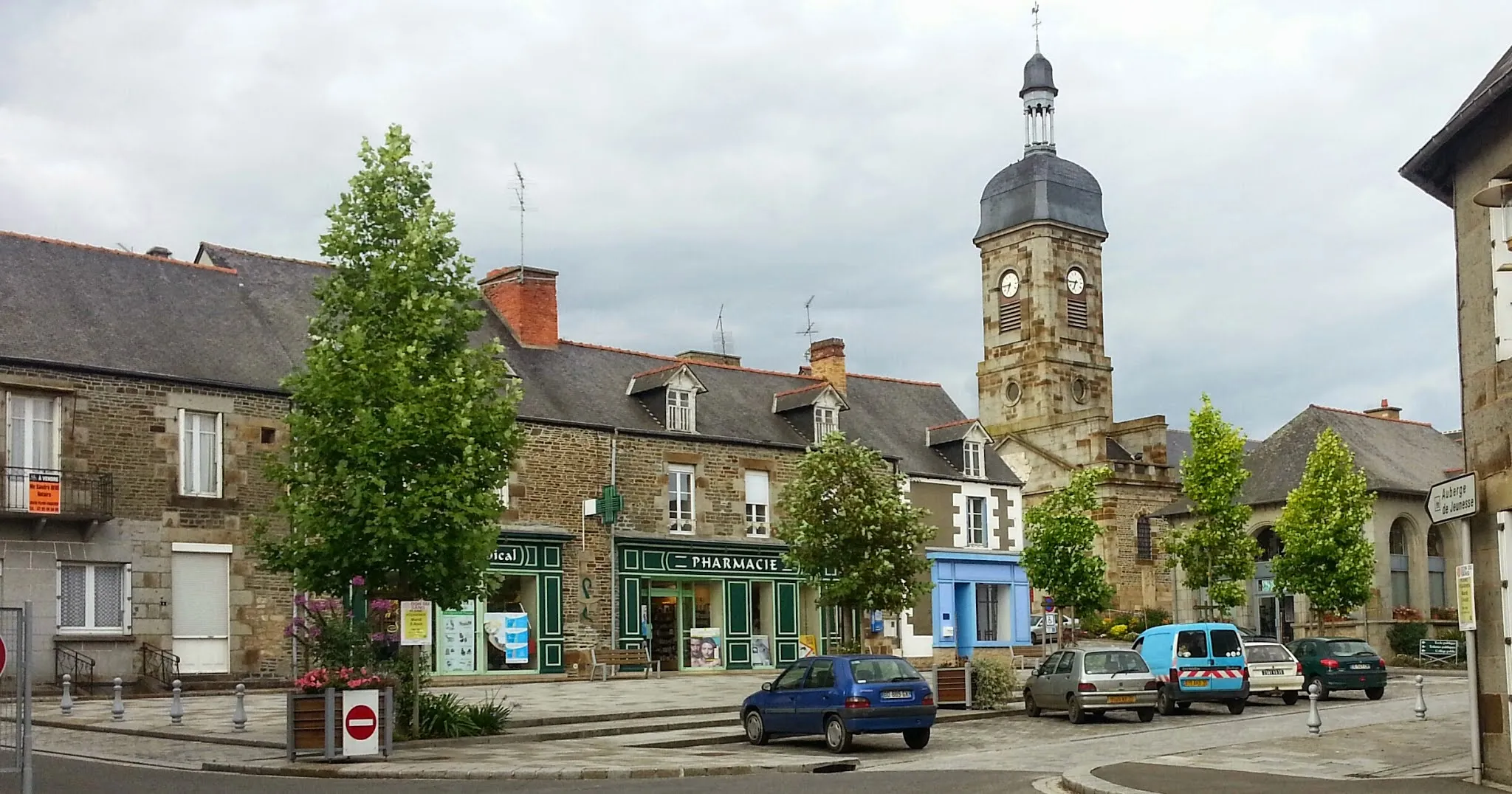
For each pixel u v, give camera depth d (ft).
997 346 226.99
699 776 56.08
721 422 124.26
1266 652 95.76
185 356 94.99
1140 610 190.39
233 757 59.47
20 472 86.12
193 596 92.48
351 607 67.92
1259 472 169.78
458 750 63.16
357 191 69.05
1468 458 47.91
